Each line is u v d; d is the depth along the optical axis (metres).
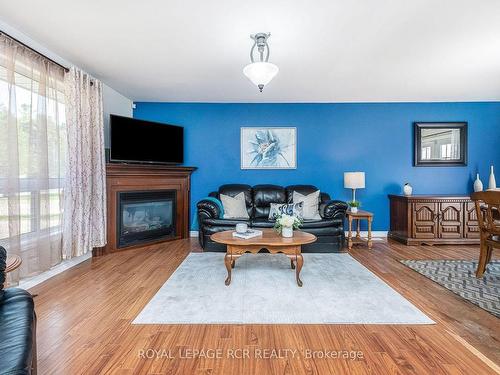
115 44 2.70
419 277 2.83
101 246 3.53
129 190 3.95
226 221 3.84
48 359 1.56
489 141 4.75
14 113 2.35
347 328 1.89
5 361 0.93
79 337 1.78
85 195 3.26
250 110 4.78
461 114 4.73
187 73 3.44
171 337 1.78
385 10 2.14
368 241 4.08
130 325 1.92
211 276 2.87
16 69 2.42
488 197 2.57
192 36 2.54
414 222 4.21
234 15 2.20
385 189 4.80
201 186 4.82
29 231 2.55
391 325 1.92
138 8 2.12
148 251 3.86
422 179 4.79
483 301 2.28
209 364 1.53
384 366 1.51
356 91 4.18
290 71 3.38
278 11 2.15
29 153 2.53
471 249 3.95
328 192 4.80
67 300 2.30
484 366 1.50
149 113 4.72
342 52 2.87
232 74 3.48
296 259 2.60
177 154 4.59
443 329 1.87
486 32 2.48
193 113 4.77
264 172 4.82
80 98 3.16
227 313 2.09
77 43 2.68
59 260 2.95
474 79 3.68
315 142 4.79
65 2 2.05
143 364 1.53
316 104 4.77
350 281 2.72
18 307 1.28
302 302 2.26
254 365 1.52
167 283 2.67
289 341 1.74
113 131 3.73
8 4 2.07
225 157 4.80
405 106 4.75
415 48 2.78
